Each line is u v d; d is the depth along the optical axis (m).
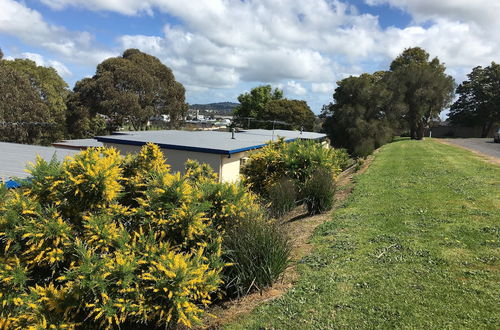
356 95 38.47
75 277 3.93
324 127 43.47
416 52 46.44
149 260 4.16
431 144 27.77
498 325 3.45
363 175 13.61
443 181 10.66
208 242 5.16
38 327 3.72
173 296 3.93
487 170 12.42
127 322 4.24
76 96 37.47
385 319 3.75
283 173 10.84
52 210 4.46
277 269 4.99
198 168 9.62
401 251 5.45
